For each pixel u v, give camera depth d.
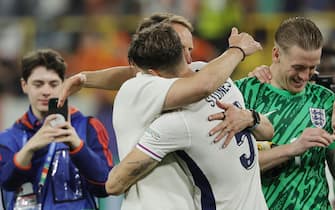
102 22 38.97
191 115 12.43
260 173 14.34
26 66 15.80
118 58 38.19
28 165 14.92
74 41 39.00
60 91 14.88
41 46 39.31
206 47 36.41
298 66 13.84
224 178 12.64
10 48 39.31
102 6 39.97
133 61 12.75
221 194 12.66
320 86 14.84
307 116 14.50
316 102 14.62
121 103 12.80
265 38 36.94
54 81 15.73
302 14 37.88
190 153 12.51
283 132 14.47
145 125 12.59
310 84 14.80
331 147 14.45
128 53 12.89
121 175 12.52
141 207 12.60
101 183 15.03
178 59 12.55
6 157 15.33
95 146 15.52
